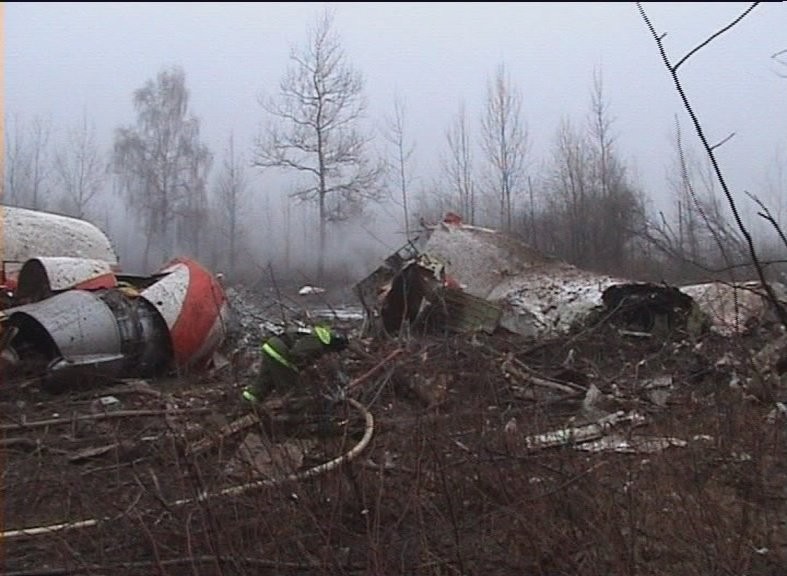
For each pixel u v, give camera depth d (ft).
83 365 31.35
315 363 22.52
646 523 14.93
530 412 22.99
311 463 17.58
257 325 39.32
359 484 15.66
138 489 16.72
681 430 21.29
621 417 25.89
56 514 17.12
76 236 44.45
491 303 45.80
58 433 25.50
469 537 14.44
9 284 38.70
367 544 13.82
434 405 19.44
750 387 24.29
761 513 16.05
